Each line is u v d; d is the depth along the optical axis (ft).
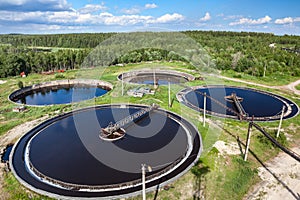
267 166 103.91
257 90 224.33
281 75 288.51
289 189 90.38
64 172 94.48
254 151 113.19
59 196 80.33
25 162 103.71
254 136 127.44
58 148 114.62
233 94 195.62
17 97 241.76
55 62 376.27
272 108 176.86
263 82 258.37
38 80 287.69
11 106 183.11
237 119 150.71
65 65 385.50
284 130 138.21
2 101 202.59
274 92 218.59
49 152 111.14
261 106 181.47
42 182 89.04
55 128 139.03
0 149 119.65
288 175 98.12
